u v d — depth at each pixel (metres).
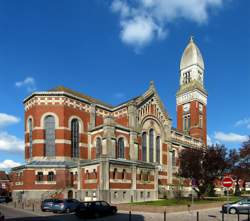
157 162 84.25
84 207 41.28
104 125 73.25
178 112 118.19
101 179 62.88
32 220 38.28
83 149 77.62
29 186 70.19
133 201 67.31
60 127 75.00
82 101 79.69
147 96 83.50
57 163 72.44
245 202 45.75
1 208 56.41
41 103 75.94
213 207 55.91
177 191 82.31
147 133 82.38
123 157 75.12
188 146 96.19
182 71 121.44
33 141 75.12
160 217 40.69
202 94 117.06
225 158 69.81
